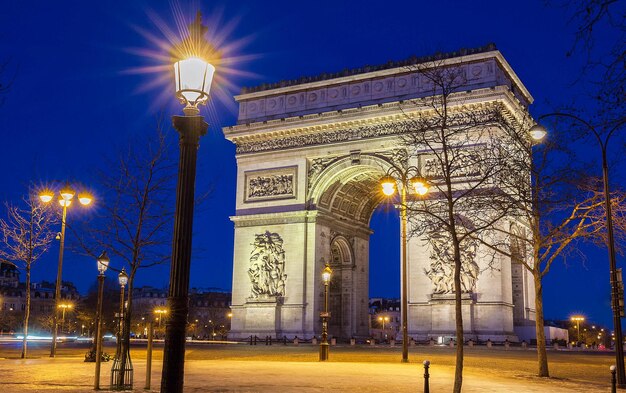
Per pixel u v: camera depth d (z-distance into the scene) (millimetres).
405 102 97125
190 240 17172
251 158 110875
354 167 102562
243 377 41938
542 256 49031
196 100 17719
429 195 81750
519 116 94562
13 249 68188
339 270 118312
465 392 35406
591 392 36562
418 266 93938
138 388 35031
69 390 33656
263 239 106500
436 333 90125
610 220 42375
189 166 17562
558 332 116750
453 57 95438
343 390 35156
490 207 49938
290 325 102312
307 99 108312
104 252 38344
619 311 41406
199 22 17656
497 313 87812
